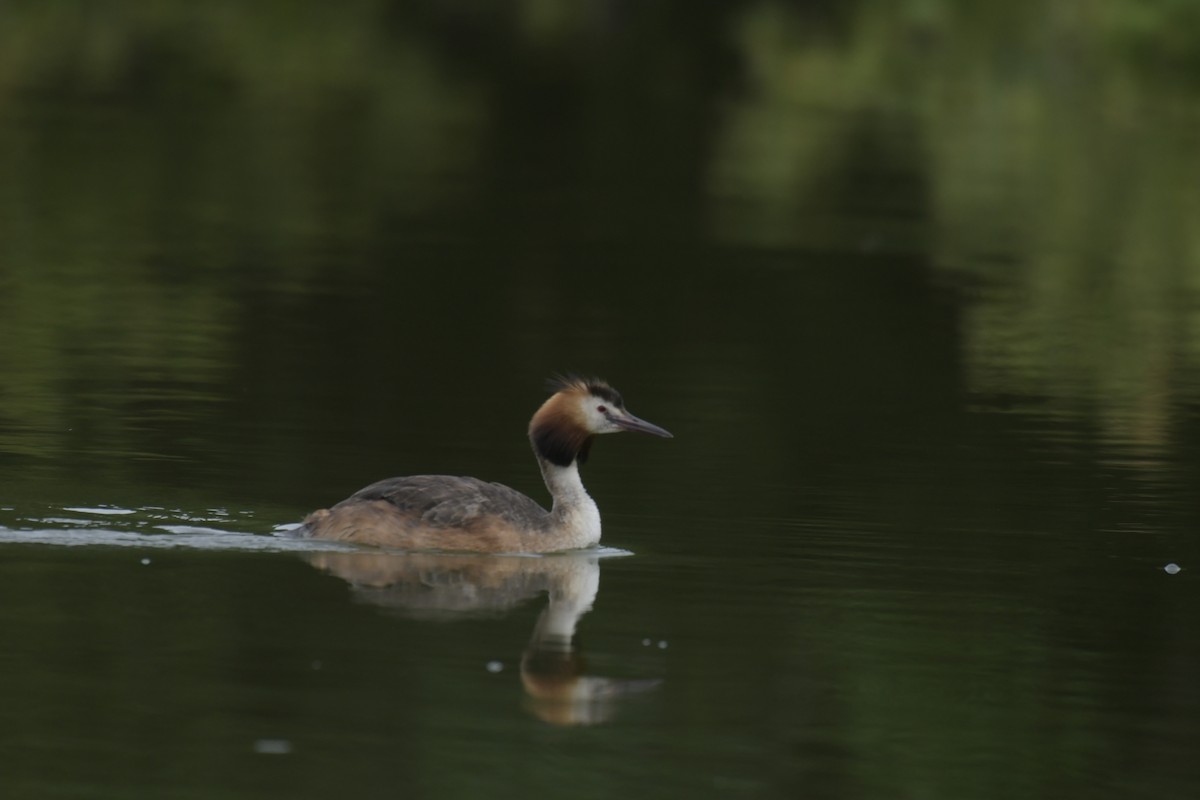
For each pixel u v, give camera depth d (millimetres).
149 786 11039
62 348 25312
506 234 36344
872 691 13148
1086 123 49938
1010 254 35781
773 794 11336
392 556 16188
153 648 13383
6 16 63031
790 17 61219
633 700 12758
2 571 15133
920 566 16484
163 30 63312
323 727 12016
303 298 29547
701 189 42844
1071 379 25891
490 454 20500
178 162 43438
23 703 12227
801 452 21125
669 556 16656
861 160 46406
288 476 18969
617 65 60875
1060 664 13898
